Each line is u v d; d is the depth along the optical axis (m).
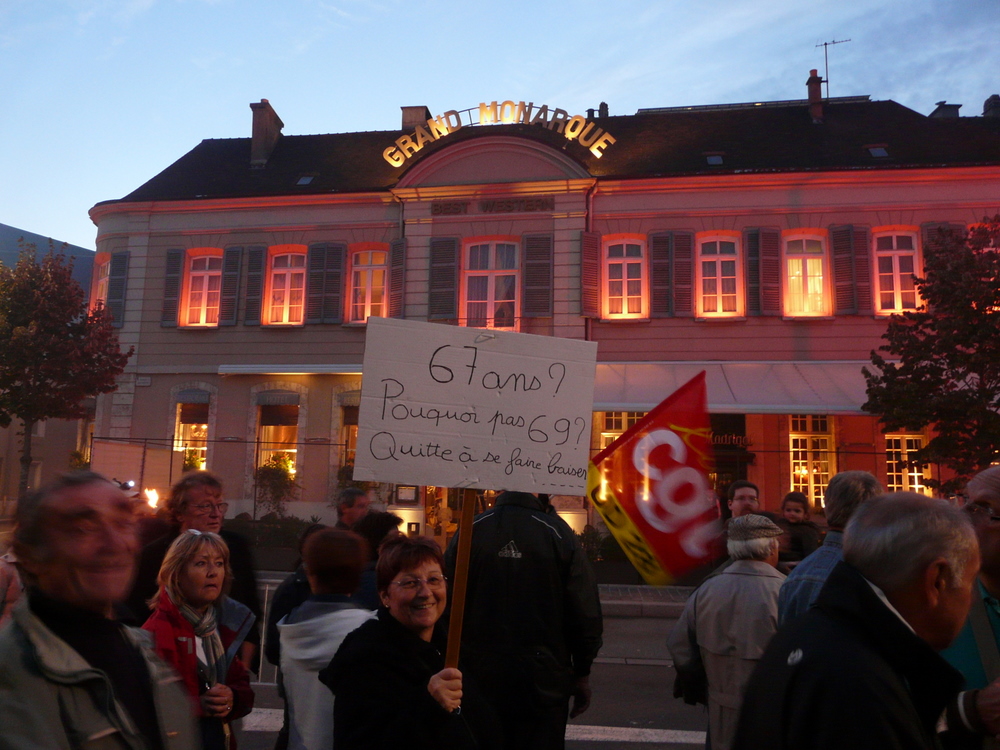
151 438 21.75
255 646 4.19
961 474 14.38
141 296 22.41
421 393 3.14
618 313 20.59
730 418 19.58
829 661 1.75
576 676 4.27
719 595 3.85
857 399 17.72
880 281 19.75
